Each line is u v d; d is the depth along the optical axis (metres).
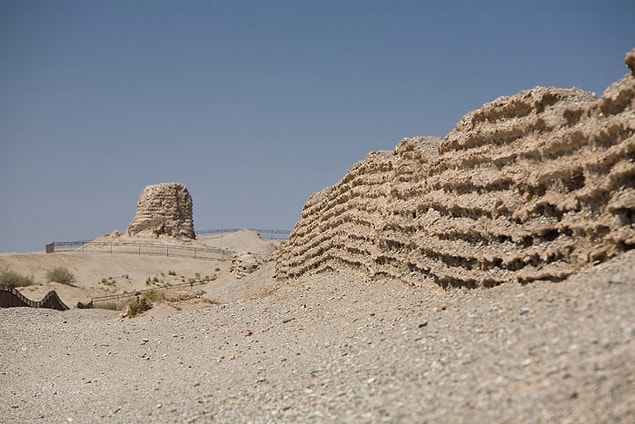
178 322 25.16
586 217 13.14
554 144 14.09
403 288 18.83
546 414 8.05
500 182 15.74
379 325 15.66
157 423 12.93
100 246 74.81
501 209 15.26
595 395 7.99
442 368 10.85
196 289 46.66
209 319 24.20
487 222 15.65
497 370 9.75
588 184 13.10
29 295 49.03
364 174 25.47
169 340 22.59
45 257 67.69
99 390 17.61
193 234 80.25
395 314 16.23
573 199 13.46
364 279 21.69
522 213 14.65
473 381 9.73
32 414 16.03
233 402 13.08
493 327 11.79
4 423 15.45
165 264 69.88
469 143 17.41
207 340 21.19
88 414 15.07
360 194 25.03
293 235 32.34
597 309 10.34
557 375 8.73
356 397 11.04
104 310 38.72
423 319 14.51
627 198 12.14
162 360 20.00
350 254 24.41
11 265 62.97
